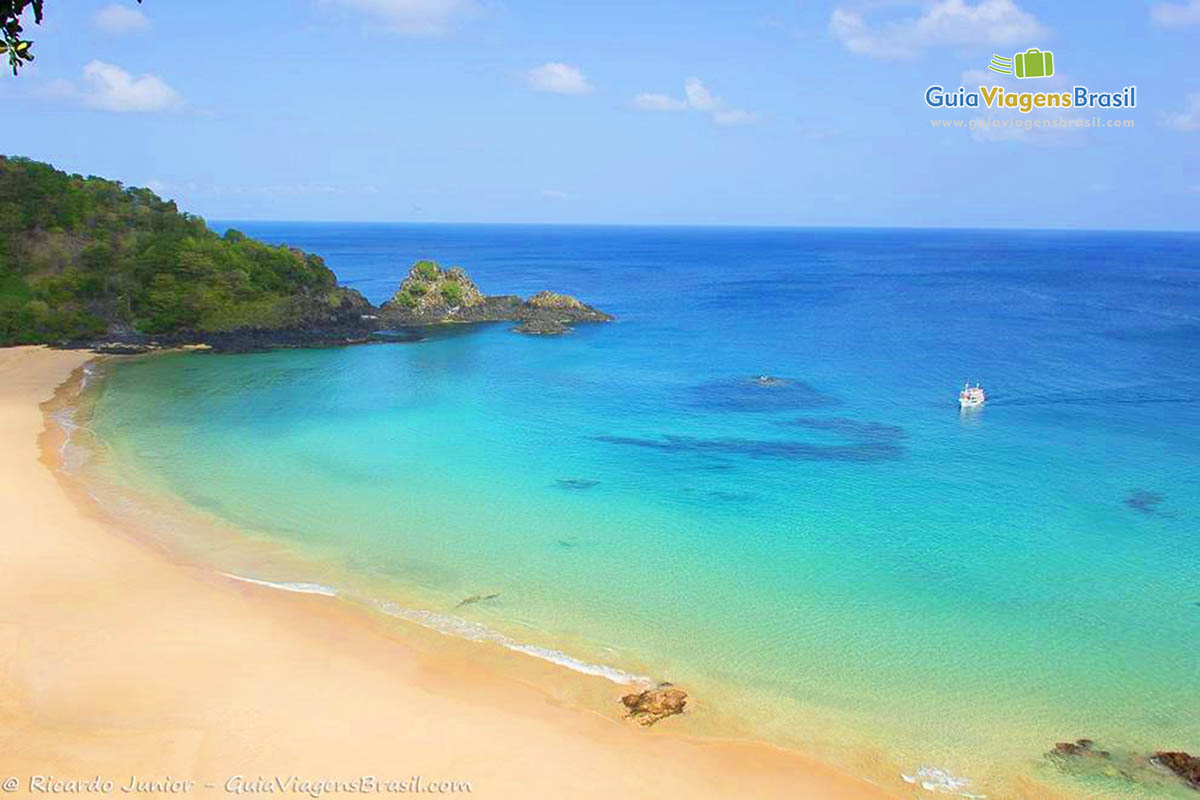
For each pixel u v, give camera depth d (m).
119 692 26.09
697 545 38.94
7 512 40.59
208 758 23.11
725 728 25.36
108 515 41.38
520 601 33.31
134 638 29.44
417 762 23.36
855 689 27.50
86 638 29.25
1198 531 40.91
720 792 22.64
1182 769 23.58
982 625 31.69
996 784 23.14
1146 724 25.84
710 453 54.19
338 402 68.50
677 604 33.19
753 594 34.03
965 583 35.19
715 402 69.56
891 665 28.92
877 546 38.94
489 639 30.31
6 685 26.20
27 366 78.00
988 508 43.94
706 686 27.55
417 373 81.94
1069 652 29.84
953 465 51.44
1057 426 61.06
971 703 26.78
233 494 45.19
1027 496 45.81
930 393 72.69
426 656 29.05
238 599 32.88
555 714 25.86
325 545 38.66
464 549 38.38
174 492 45.25
